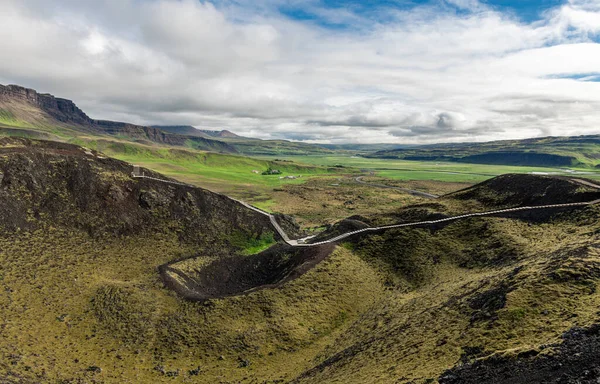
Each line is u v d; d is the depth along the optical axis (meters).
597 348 30.08
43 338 57.22
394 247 94.50
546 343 33.81
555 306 41.88
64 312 65.00
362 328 63.44
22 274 70.75
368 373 42.75
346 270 85.44
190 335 64.19
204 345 62.09
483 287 57.06
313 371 52.03
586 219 81.44
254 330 65.88
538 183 109.94
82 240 90.19
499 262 74.69
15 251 76.69
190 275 88.44
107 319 65.56
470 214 104.44
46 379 47.62
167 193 119.12
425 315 56.16
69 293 70.12
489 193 118.06
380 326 60.72
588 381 26.81
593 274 47.00
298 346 63.25
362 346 54.16
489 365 33.66
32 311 62.44
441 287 71.19
